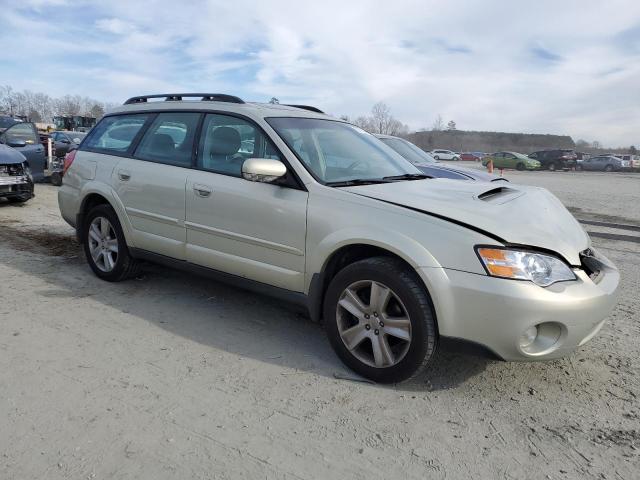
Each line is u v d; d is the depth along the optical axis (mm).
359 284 3189
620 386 3223
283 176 3549
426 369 3387
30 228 7266
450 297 2861
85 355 3400
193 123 4277
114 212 4730
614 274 3258
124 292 4680
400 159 4457
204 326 3977
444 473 2371
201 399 2916
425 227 2990
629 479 2363
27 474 2248
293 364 3398
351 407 2900
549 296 2762
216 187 3881
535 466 2441
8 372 3129
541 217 3283
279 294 3635
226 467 2352
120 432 2572
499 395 3090
